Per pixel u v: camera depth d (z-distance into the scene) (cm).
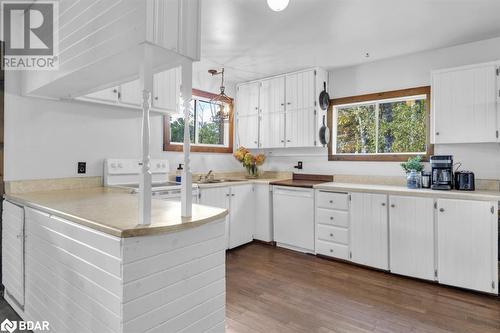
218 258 151
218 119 397
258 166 450
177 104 313
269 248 368
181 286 133
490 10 234
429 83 319
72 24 172
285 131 399
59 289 153
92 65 158
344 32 273
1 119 223
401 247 276
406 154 335
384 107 358
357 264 308
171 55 141
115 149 291
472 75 272
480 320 202
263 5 226
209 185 326
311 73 375
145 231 116
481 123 268
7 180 225
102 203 179
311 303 226
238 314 209
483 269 238
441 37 284
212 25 259
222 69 379
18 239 196
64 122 255
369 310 215
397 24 258
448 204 252
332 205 322
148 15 125
